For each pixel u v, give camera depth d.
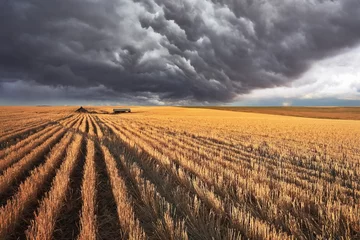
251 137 19.39
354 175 8.02
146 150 11.24
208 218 4.62
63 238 4.16
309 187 6.41
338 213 4.53
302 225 4.43
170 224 4.04
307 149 13.88
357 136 22.00
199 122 37.50
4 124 25.05
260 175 7.06
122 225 4.28
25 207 5.10
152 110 99.31
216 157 9.87
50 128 22.02
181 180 6.73
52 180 6.88
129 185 6.63
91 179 6.46
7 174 6.80
